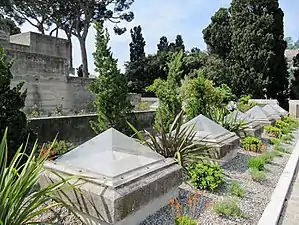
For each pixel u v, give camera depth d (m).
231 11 24.94
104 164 3.29
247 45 23.22
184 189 4.30
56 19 21.31
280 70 24.02
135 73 25.72
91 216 3.00
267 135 9.93
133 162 3.49
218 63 23.91
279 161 6.52
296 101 22.08
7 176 2.56
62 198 3.22
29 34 12.27
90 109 12.09
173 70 8.34
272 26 23.27
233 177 5.08
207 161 5.09
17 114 4.16
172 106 7.53
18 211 2.46
